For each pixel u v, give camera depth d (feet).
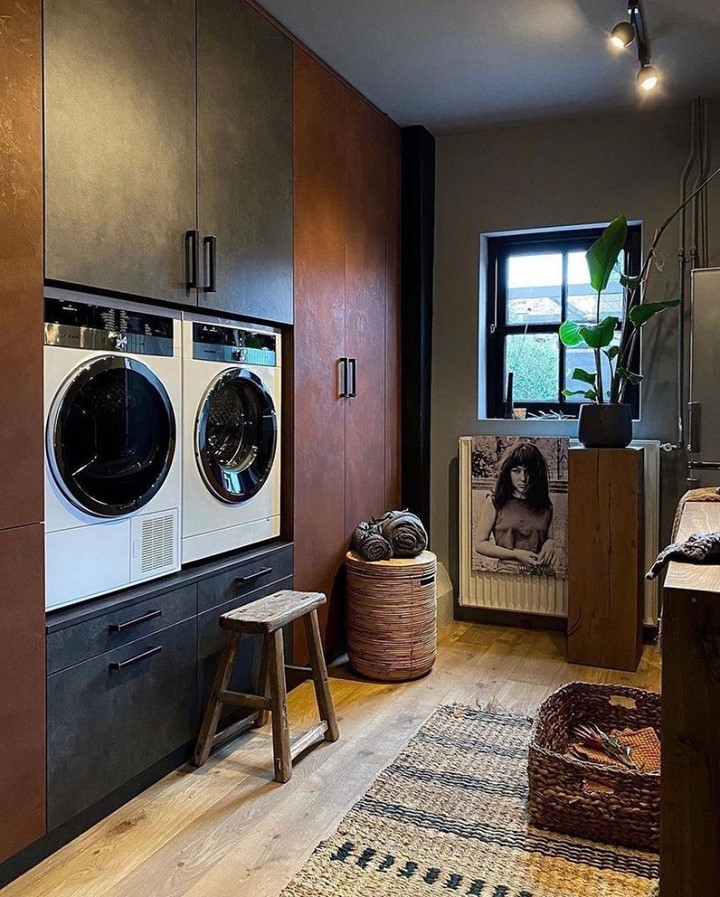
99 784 6.88
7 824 5.97
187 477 8.15
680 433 12.21
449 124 13.08
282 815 7.13
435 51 10.25
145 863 6.37
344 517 11.50
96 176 6.67
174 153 7.68
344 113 11.21
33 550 6.11
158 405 7.63
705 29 9.58
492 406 14.07
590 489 11.34
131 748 7.26
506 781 7.72
